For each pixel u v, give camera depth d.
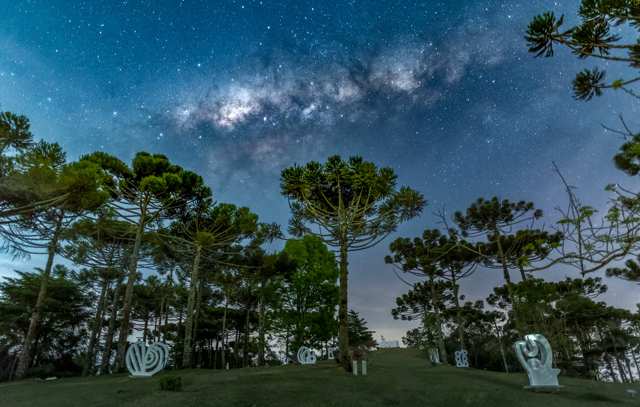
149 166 20.58
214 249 27.16
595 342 36.72
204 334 40.22
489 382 14.66
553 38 6.45
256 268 28.89
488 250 25.69
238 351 44.31
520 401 10.95
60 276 31.66
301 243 28.66
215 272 32.09
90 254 23.00
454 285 31.00
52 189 11.46
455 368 21.48
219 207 25.02
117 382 12.95
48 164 11.97
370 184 16.53
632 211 3.79
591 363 35.28
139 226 19.95
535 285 22.55
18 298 28.25
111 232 21.77
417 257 30.88
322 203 18.22
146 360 14.75
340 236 16.94
